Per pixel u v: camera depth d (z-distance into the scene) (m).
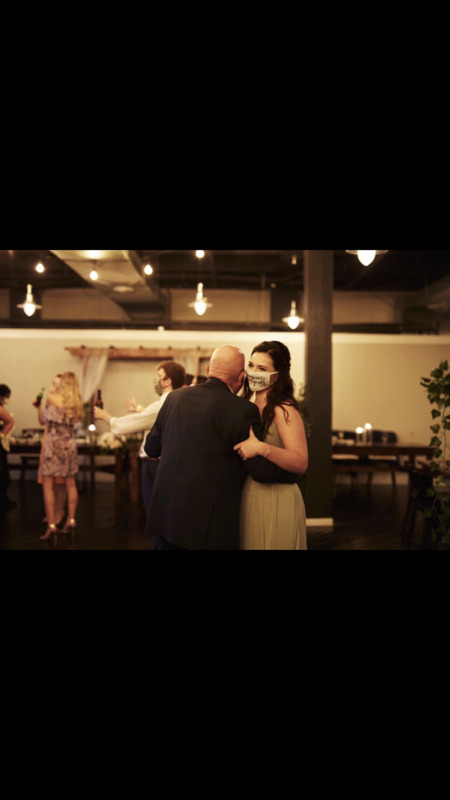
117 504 9.11
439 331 13.00
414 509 6.38
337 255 10.66
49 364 12.87
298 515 2.45
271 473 2.30
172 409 2.46
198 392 2.41
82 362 12.83
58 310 14.09
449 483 3.25
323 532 7.08
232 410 2.32
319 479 7.56
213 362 2.46
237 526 2.35
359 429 10.40
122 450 9.11
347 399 12.95
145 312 12.68
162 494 2.37
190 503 2.29
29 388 12.83
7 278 12.59
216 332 12.88
